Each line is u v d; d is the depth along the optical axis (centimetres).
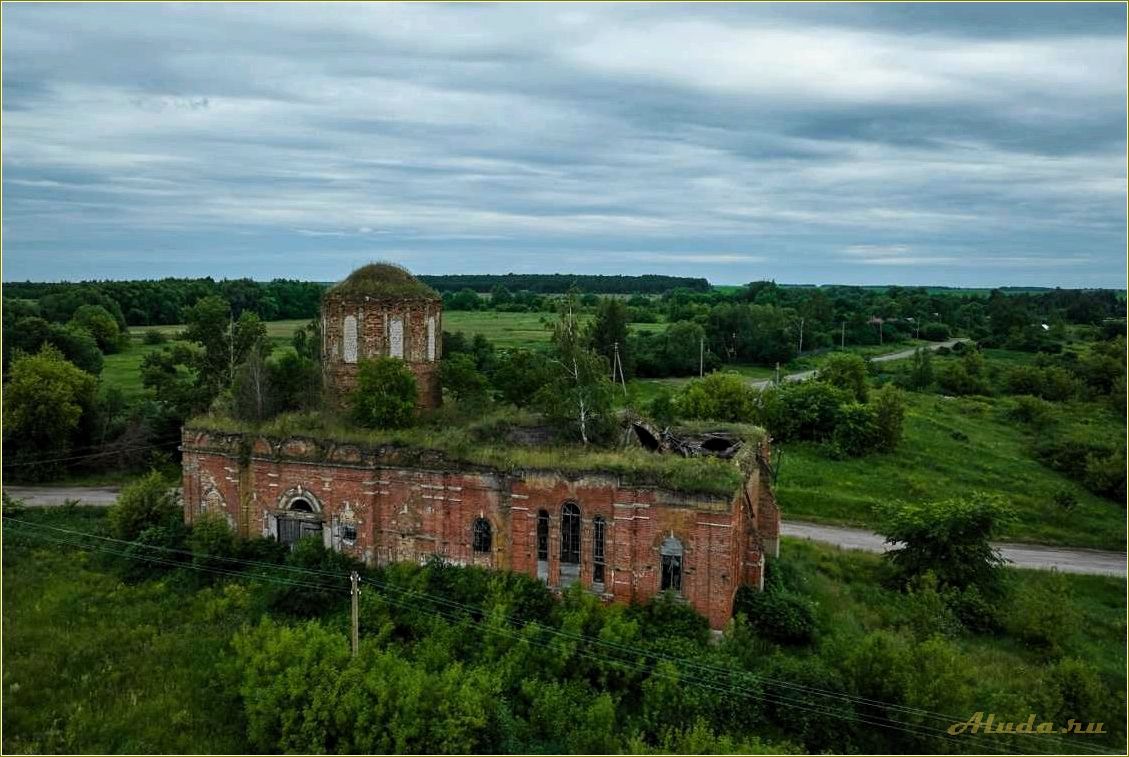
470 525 3591
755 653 3186
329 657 2817
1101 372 10556
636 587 3366
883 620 3894
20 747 2639
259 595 3616
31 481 6153
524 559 3506
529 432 3991
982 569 4225
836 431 7162
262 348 6444
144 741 2716
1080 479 6706
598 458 3447
